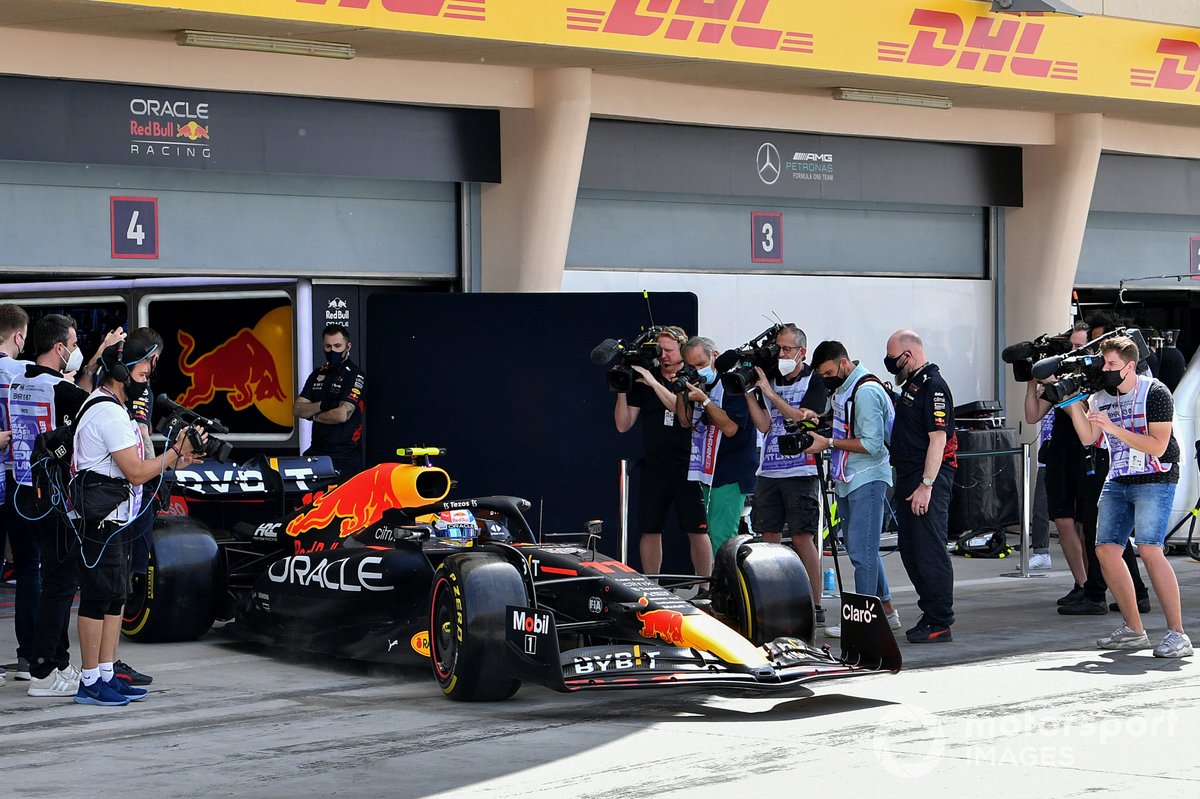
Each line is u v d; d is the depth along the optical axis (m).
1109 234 19.41
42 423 8.57
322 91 13.45
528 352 12.77
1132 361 9.45
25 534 8.85
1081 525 11.69
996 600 12.38
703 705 7.88
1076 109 17.42
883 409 10.26
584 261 15.38
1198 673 8.77
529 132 14.45
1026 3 15.42
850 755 6.62
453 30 12.50
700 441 10.90
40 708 8.05
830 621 11.20
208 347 13.19
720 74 14.77
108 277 13.16
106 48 12.45
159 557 10.02
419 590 8.61
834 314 17.14
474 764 6.55
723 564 8.66
